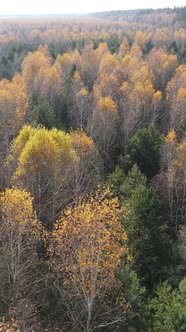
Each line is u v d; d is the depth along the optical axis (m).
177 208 39.97
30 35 161.50
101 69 88.56
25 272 25.89
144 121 66.62
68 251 23.92
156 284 28.14
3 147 45.97
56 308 24.53
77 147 40.94
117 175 37.16
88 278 22.38
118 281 23.17
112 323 22.45
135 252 28.58
